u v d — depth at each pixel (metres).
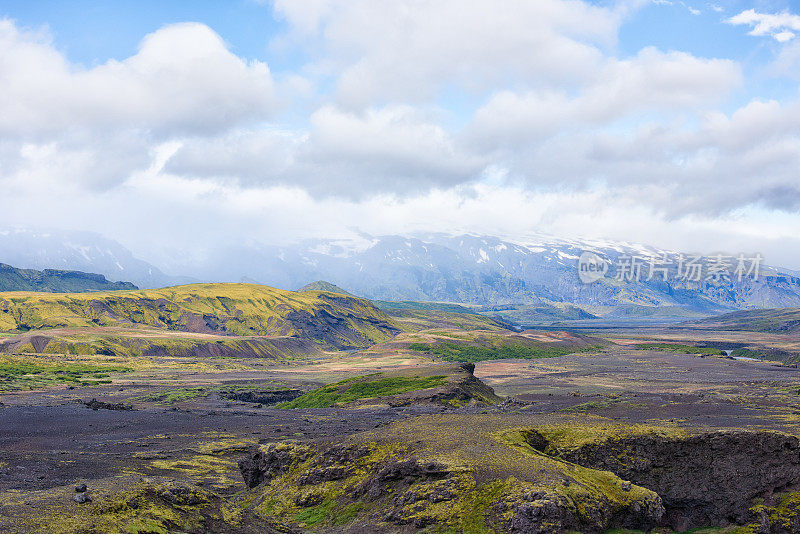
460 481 71.25
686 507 81.38
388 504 72.94
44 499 59.72
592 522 65.19
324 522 73.88
